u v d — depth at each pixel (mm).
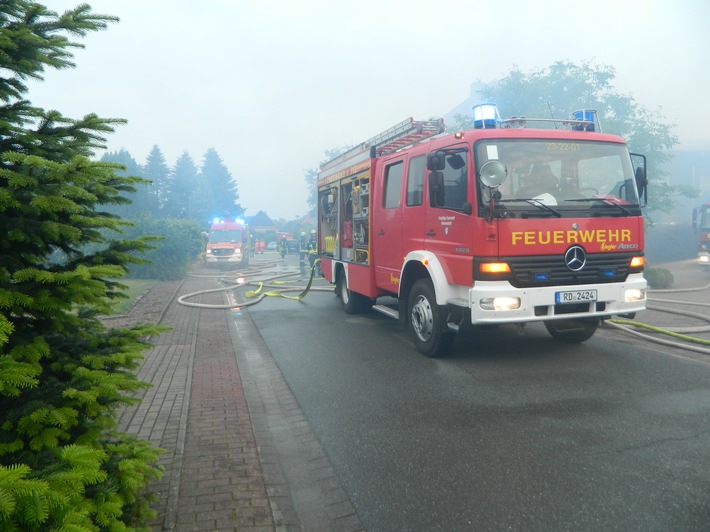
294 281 18656
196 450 4125
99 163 2646
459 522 3102
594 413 4750
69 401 2525
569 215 6031
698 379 5730
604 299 6098
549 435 4297
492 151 6047
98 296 2721
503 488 3473
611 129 18094
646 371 6062
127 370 3121
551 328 7832
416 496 3424
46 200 2439
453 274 6324
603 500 3277
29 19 2930
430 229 6879
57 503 1871
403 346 7668
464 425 4574
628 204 6367
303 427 4707
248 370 6688
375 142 9133
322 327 9445
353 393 5598
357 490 3535
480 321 5809
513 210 5867
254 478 3656
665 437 4188
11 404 2508
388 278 8297
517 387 5578
